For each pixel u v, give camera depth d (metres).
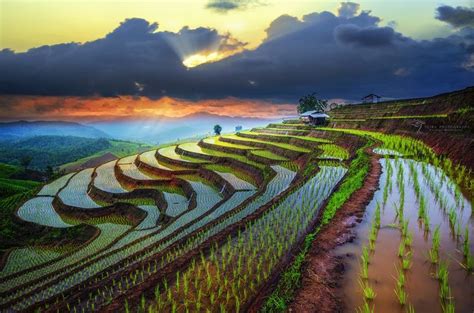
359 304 8.82
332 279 10.13
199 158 64.56
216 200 35.34
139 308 10.48
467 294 8.87
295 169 39.12
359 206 16.50
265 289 10.58
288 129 72.56
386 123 45.34
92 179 63.22
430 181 19.77
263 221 17.48
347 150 41.19
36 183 90.12
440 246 11.74
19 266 30.34
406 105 49.72
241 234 15.84
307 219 17.31
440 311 8.28
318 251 12.14
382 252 11.59
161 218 34.72
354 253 11.66
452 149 25.62
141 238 25.45
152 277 12.34
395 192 18.52
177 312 10.00
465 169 21.98
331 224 14.73
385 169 24.08
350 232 13.49
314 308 8.88
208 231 18.78
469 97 36.44
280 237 15.08
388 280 9.83
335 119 67.31
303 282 10.23
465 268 10.16
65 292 16.48
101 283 13.60
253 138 75.81
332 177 26.98
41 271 26.00
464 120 29.36
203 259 12.81
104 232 34.94
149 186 51.00
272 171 37.91
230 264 12.72
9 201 57.53
